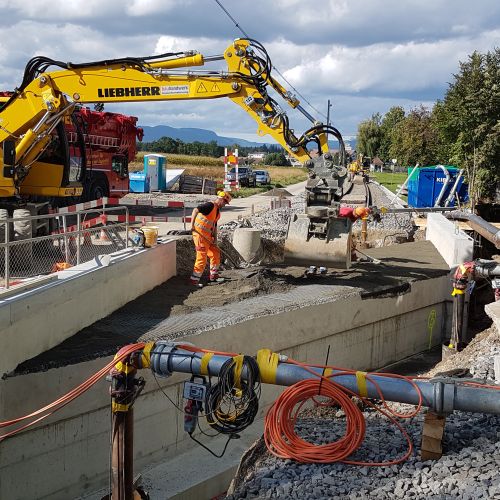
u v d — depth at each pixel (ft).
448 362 34.68
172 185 135.23
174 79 39.60
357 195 114.42
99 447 28.58
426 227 70.95
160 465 30.14
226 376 19.75
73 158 64.75
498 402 18.94
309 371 20.26
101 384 28.12
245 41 39.19
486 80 91.50
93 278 32.19
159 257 41.09
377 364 44.62
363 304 42.09
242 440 32.99
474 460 20.16
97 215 69.82
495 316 30.40
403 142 195.11
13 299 25.86
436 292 49.37
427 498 18.69
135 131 84.89
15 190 41.93
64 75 40.42
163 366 20.33
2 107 42.52
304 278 45.73
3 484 25.02
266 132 39.93
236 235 50.96
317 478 20.22
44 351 27.86
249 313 35.29
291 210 79.30
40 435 26.16
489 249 66.74
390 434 23.56
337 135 40.04
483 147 90.84
